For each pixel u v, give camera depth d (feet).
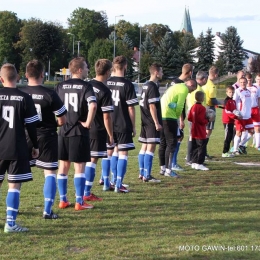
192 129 33.12
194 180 29.43
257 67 172.45
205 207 22.34
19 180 17.84
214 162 36.86
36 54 227.40
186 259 15.26
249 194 25.35
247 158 39.24
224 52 220.02
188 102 34.86
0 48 253.44
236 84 41.75
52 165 19.98
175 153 32.91
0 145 17.60
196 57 212.23
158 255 15.57
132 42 312.91
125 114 25.34
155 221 19.79
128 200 23.73
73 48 250.57
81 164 21.62
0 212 21.07
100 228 18.72
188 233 18.12
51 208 20.17
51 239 17.24
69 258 15.23
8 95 17.60
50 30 226.99
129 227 18.88
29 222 19.51
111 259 15.14
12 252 15.81
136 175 31.04
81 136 21.35
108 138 25.18
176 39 279.90
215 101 36.37
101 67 23.18
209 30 213.87
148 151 28.43
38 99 19.52
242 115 40.11
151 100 27.22
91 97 21.02
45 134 19.81
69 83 21.59
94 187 27.20
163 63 204.13
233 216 20.67
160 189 26.58
